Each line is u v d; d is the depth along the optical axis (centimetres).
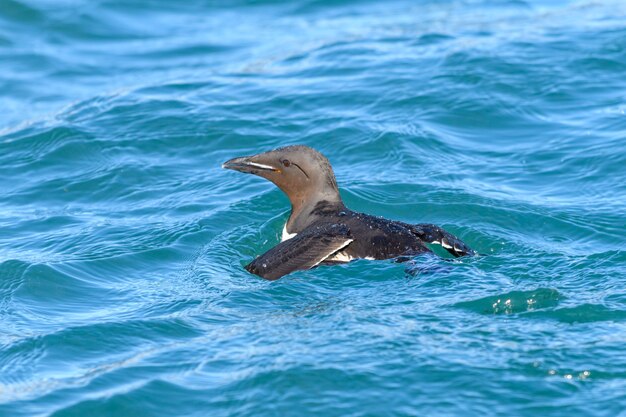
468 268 1096
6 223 1410
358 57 2031
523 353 902
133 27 2428
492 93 1778
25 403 889
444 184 1456
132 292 1152
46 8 2495
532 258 1148
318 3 2522
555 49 1966
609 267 1112
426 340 931
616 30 2048
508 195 1410
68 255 1262
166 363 940
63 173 1594
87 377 930
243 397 866
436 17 2305
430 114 1719
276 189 1459
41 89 2048
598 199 1384
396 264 1102
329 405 843
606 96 1753
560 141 1595
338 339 941
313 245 1121
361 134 1648
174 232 1322
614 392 842
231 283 1130
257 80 1953
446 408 832
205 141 1677
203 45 2269
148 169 1583
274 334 969
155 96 1891
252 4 2561
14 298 1147
